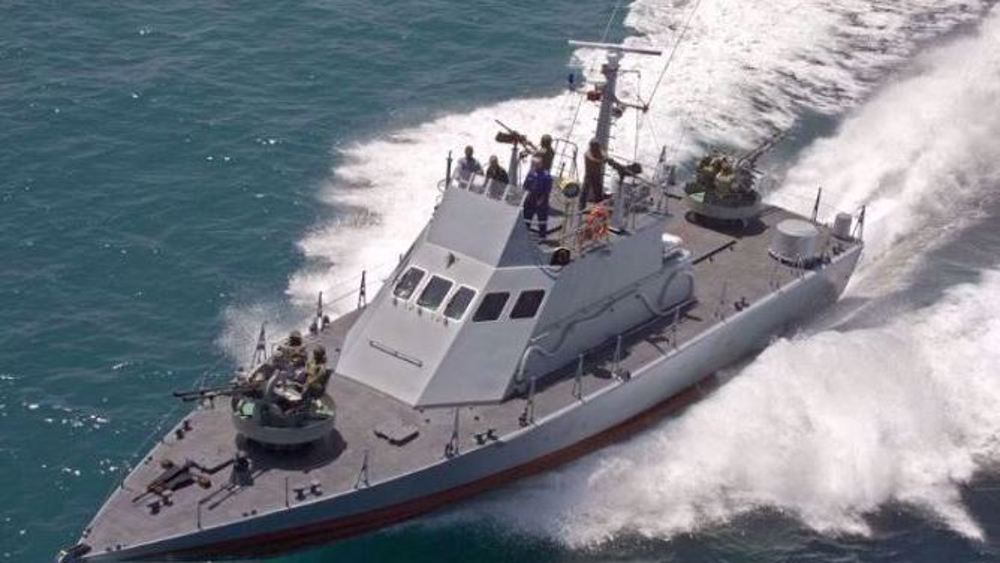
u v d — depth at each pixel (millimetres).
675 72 56219
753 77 56312
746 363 39875
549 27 59750
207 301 41500
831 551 33500
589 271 35500
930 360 39969
